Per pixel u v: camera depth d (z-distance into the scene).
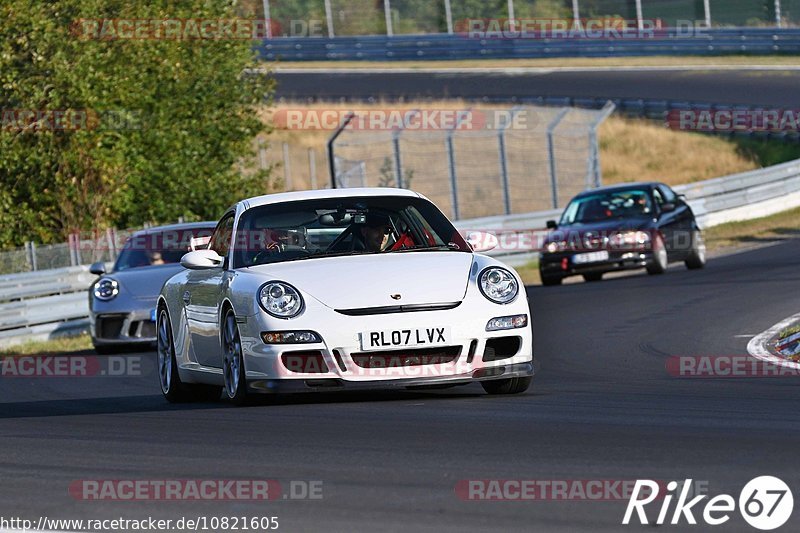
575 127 105.81
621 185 76.44
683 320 48.81
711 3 177.50
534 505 16.17
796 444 20.17
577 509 15.87
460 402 27.64
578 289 67.81
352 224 30.53
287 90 159.62
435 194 125.56
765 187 112.69
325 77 168.75
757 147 147.12
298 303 27.31
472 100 146.88
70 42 79.69
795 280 61.16
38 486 19.19
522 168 129.38
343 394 30.22
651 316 51.22
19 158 78.88
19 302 62.88
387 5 182.38
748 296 55.75
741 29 170.25
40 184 81.50
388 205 31.30
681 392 29.20
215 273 30.61
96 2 82.56
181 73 86.88
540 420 24.09
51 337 64.88
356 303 27.19
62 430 26.47
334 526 15.45
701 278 67.19
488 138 135.75
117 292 53.25
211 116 90.56
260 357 27.28
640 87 157.88
